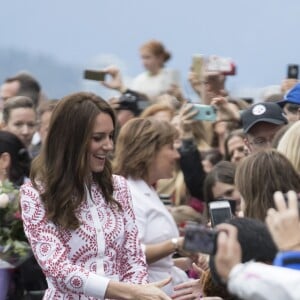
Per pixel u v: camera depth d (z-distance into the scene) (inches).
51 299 482.9
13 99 705.0
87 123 480.4
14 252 560.1
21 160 621.9
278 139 574.6
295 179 477.7
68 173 481.7
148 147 565.6
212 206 485.1
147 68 839.7
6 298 561.0
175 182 692.7
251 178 477.1
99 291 474.6
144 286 475.5
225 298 430.0
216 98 702.5
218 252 362.9
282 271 341.1
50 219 481.1
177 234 571.2
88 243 482.3
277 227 358.3
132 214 495.2
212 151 709.3
